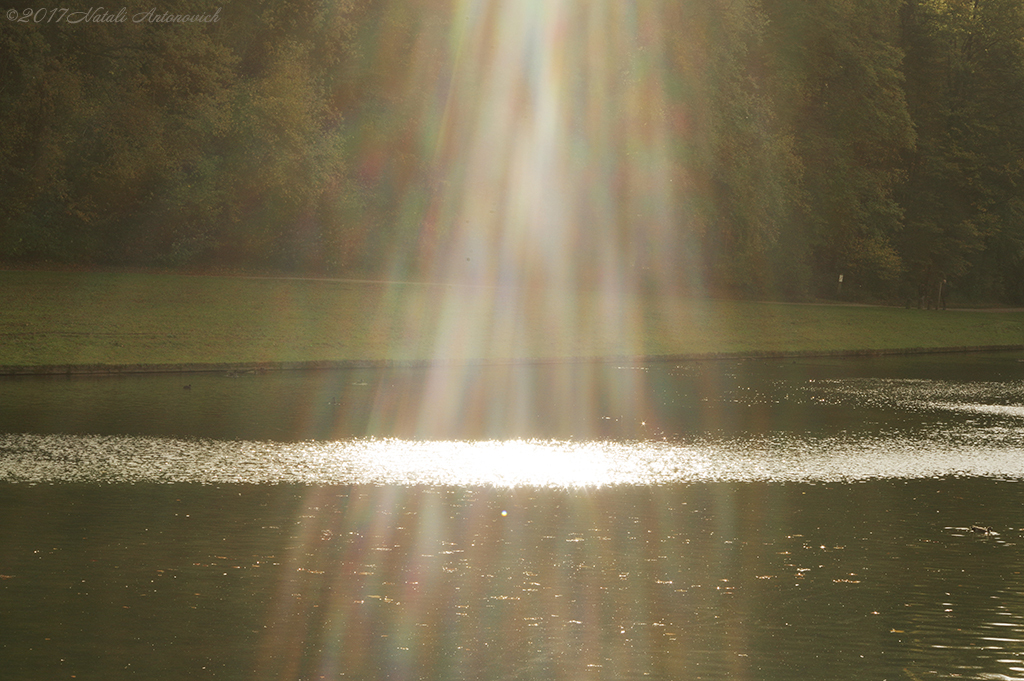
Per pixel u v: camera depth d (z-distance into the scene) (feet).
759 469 116.26
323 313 251.60
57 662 55.88
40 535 80.69
